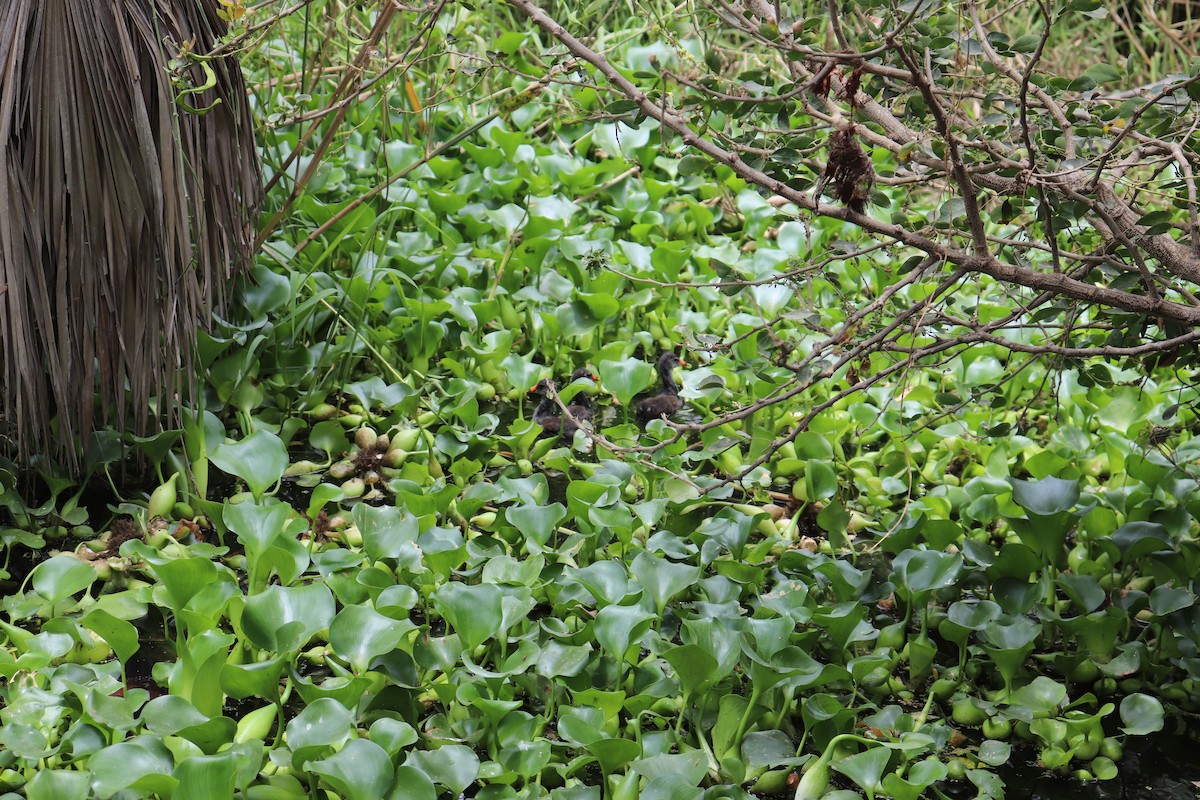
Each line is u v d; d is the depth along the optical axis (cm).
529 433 444
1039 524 358
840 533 396
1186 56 706
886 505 430
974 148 285
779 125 276
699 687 298
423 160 506
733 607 330
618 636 302
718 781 291
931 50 268
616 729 299
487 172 602
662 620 344
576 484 373
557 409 475
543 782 287
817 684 328
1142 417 465
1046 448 462
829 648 335
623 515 361
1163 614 330
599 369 498
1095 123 279
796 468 438
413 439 444
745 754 292
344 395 481
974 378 498
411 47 355
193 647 281
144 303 364
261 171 463
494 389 507
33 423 355
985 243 280
